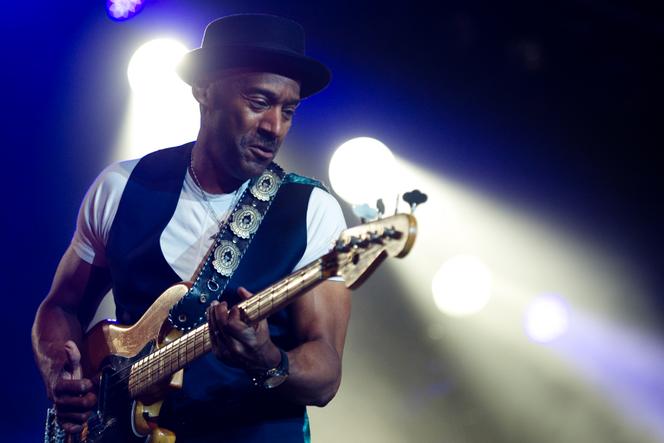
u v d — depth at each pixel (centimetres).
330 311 518
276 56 522
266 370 454
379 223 417
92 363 548
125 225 562
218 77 537
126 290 554
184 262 544
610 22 1284
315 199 552
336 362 502
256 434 511
